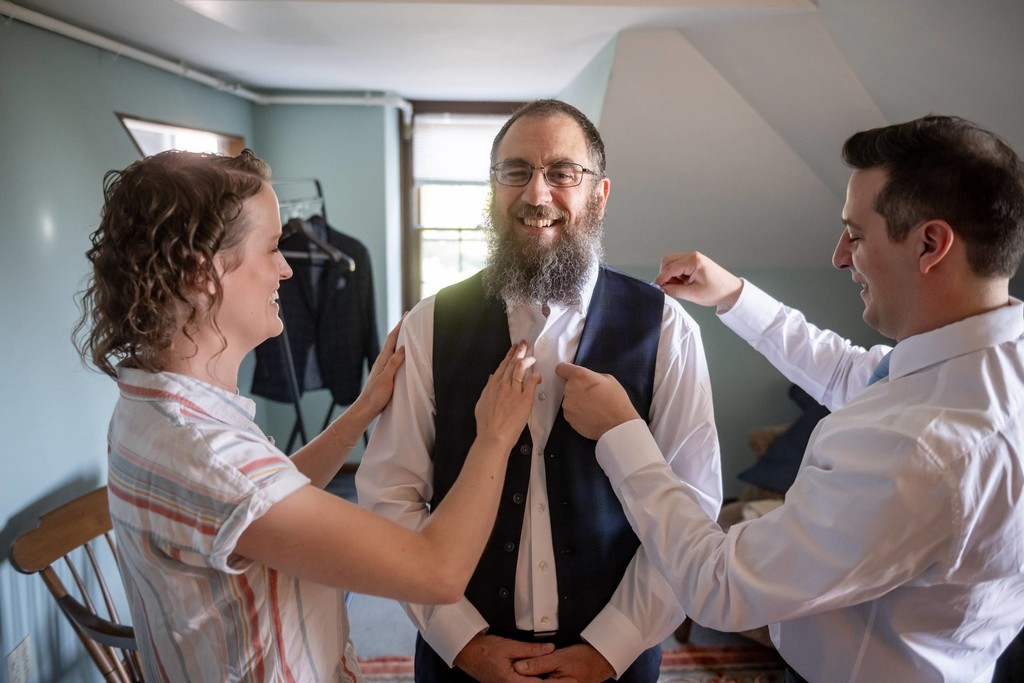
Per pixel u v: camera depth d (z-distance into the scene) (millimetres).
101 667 1633
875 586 814
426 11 1990
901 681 888
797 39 2047
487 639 1166
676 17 2043
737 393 3748
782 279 3584
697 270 1372
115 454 793
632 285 1277
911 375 871
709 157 2768
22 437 1819
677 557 973
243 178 805
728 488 3797
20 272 1826
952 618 845
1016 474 784
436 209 3994
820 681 973
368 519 775
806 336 1398
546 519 1198
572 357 1215
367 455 1280
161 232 748
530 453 1201
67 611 1637
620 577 1229
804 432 2965
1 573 1714
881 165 880
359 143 3648
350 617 2766
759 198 3010
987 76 1715
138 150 2455
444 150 3900
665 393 1231
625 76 2389
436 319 1259
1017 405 802
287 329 3195
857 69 2043
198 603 785
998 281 841
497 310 1242
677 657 2533
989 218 805
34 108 1911
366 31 2234
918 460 769
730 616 908
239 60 2736
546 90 3463
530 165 1145
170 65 2641
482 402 1043
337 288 3225
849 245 999
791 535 866
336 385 3285
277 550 743
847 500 816
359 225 3721
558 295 1166
